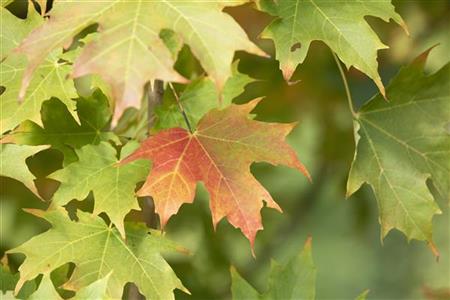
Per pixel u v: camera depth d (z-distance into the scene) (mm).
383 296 2740
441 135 1243
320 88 1673
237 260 1804
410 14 1675
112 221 1175
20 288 1188
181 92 1241
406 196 1237
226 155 1161
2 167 1199
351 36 1175
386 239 2723
